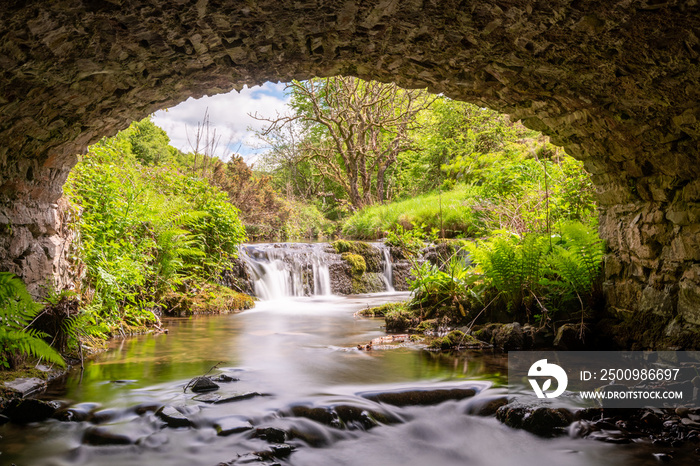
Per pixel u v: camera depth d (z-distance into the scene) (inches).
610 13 128.9
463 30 151.3
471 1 135.1
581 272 246.1
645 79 153.5
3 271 172.9
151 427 143.5
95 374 194.1
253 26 147.1
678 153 177.2
